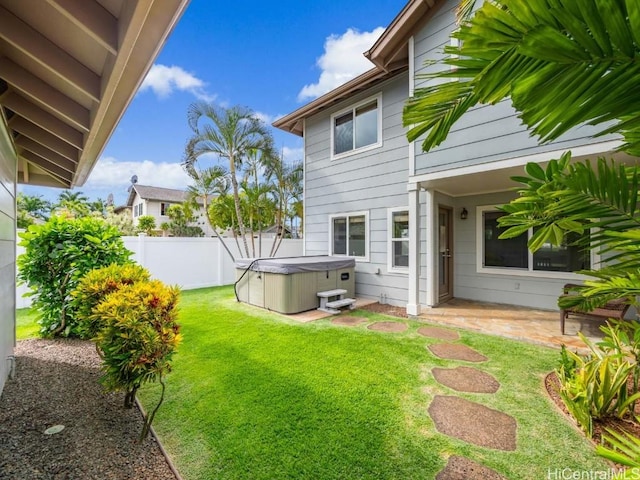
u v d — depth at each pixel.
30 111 2.73
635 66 0.76
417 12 5.39
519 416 2.51
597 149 3.64
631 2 0.70
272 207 10.90
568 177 1.39
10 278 3.42
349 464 1.97
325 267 6.52
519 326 4.89
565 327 4.79
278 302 6.01
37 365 3.56
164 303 2.38
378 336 4.58
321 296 6.22
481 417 2.50
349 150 7.78
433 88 1.26
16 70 2.20
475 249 6.88
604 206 1.31
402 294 6.69
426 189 6.21
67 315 4.36
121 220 16.94
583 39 0.74
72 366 3.54
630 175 1.38
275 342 4.32
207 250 9.55
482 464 1.98
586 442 2.19
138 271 3.36
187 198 11.38
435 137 1.37
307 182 8.91
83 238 4.53
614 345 2.70
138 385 2.30
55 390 2.96
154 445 2.16
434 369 3.41
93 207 25.36
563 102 0.82
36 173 4.92
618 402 2.38
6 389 2.97
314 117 8.69
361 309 6.39
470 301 6.77
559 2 0.73
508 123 4.35
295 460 2.01
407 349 4.03
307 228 8.95
